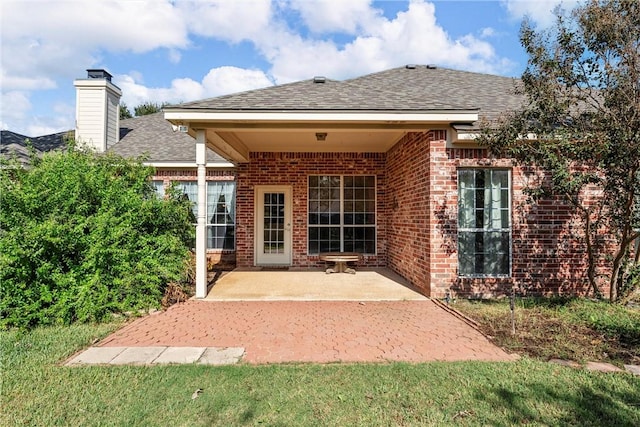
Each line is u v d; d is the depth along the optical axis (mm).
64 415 2732
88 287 5191
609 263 6707
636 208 5465
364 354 3910
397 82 9992
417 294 7016
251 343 4254
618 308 5555
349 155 10805
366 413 2740
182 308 5945
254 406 2830
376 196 10820
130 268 5758
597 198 6723
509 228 6809
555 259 6750
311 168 10797
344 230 10883
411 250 8039
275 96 7117
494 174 6883
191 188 11234
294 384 3176
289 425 2596
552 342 4180
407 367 3510
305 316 5441
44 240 5211
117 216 6320
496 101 8195
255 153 10828
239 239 10844
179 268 6844
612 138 4660
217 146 8445
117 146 12172
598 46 5023
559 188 5207
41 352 3951
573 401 2895
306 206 10797
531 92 5504
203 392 3043
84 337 4445
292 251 10812
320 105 6504
